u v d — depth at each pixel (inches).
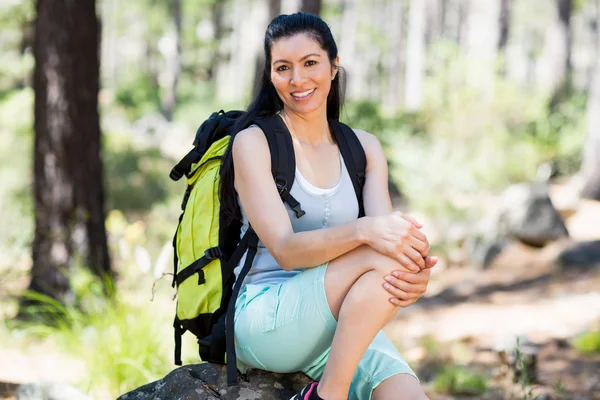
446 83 590.6
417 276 88.0
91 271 252.4
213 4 1663.4
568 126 677.9
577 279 324.2
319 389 91.0
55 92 252.4
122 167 597.3
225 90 1620.3
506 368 196.5
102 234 262.1
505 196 396.2
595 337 232.5
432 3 1272.1
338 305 90.7
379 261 88.2
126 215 529.7
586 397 186.7
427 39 1277.1
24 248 285.3
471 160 537.0
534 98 610.9
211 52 1745.8
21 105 566.3
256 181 97.6
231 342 97.4
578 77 1556.3
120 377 163.5
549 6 1968.5
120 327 171.6
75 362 196.5
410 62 1069.1
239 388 102.7
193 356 171.3
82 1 252.7
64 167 253.6
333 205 102.6
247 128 101.2
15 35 727.7
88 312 216.1
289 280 95.7
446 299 320.5
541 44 2145.7
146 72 1667.1
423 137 565.3
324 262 91.7
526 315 280.5
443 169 495.2
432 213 446.9
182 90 1397.6
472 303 308.2
